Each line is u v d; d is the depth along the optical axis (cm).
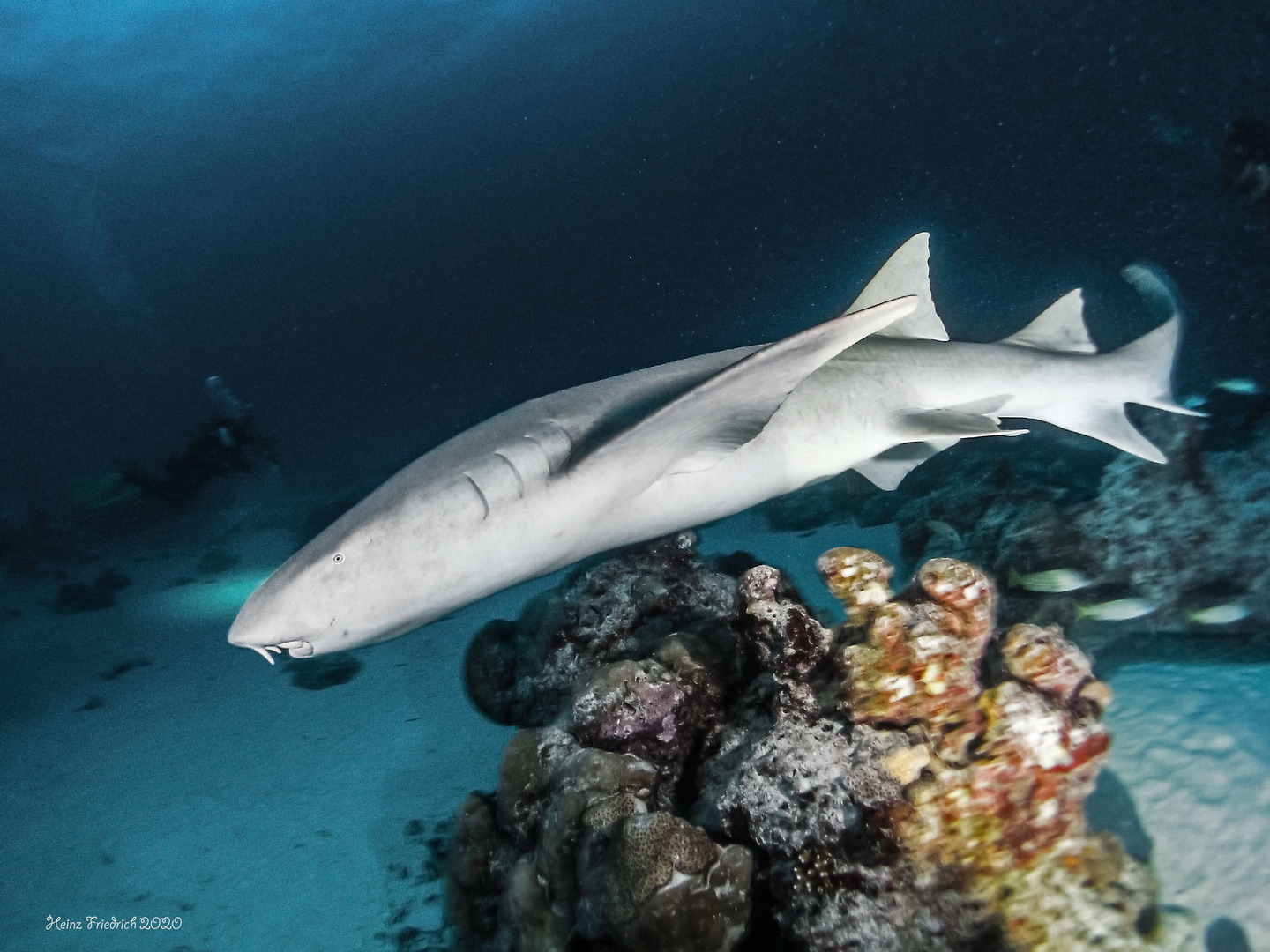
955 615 274
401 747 559
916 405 475
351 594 324
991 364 502
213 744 621
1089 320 1872
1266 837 284
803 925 246
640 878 243
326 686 688
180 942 397
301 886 425
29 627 1032
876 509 822
